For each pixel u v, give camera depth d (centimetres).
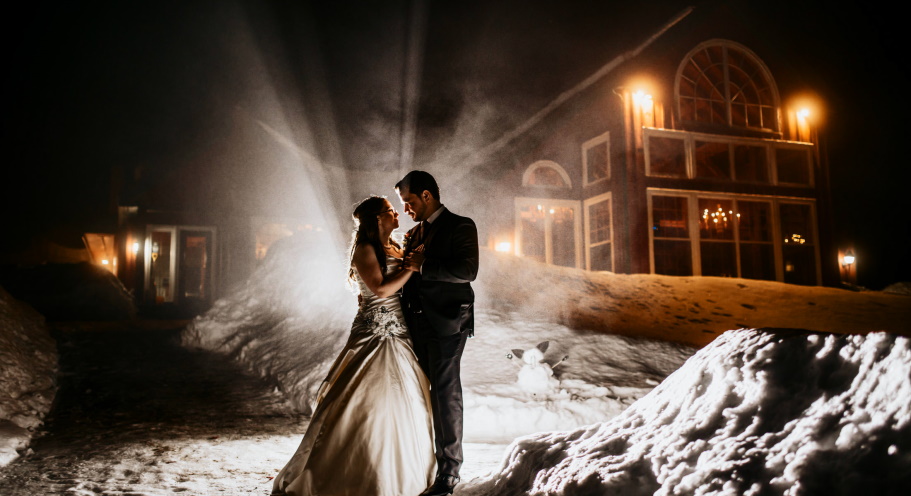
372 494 301
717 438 235
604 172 1598
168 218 2016
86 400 679
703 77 1590
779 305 1098
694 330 878
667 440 255
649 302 1005
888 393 195
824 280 1623
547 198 1647
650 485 240
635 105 1504
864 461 183
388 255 353
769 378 239
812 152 1659
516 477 319
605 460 270
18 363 702
